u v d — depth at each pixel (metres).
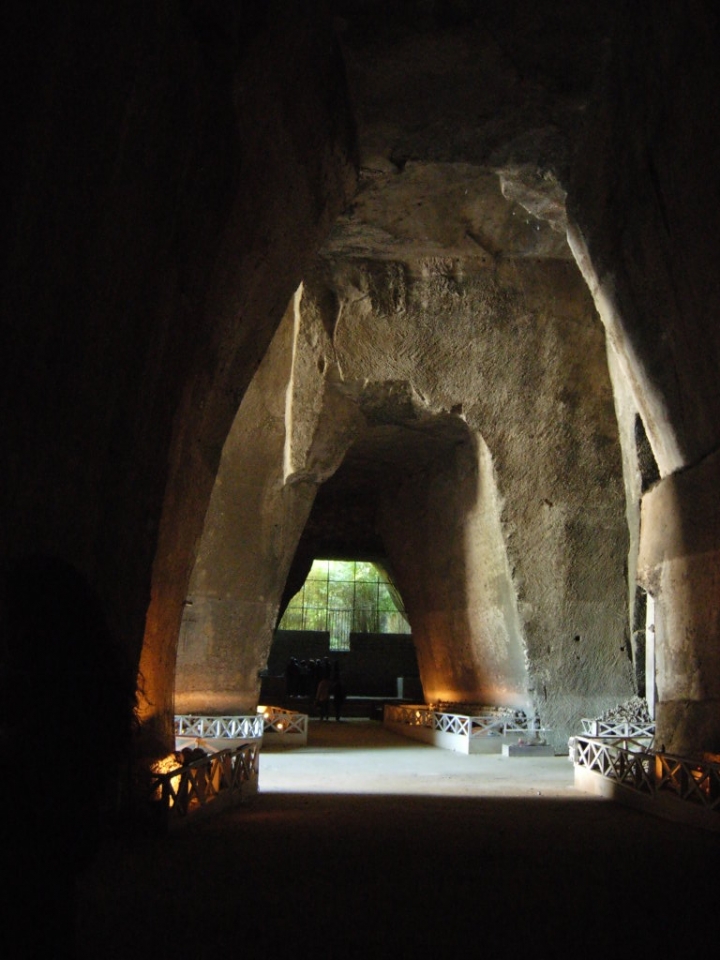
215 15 5.35
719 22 5.72
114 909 4.12
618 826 6.92
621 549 14.06
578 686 13.78
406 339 13.81
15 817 1.81
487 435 13.97
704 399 7.49
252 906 4.26
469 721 14.09
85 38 3.60
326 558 25.11
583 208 9.40
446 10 7.57
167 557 7.17
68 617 1.95
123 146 4.27
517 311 13.92
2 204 3.18
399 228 13.11
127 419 5.19
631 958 3.55
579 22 7.66
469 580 15.60
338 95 8.30
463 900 4.45
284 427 14.45
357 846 5.90
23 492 3.69
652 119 7.21
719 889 4.73
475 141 9.38
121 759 2.00
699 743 7.48
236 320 7.68
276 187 7.44
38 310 3.63
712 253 6.66
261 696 24.16
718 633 7.37
